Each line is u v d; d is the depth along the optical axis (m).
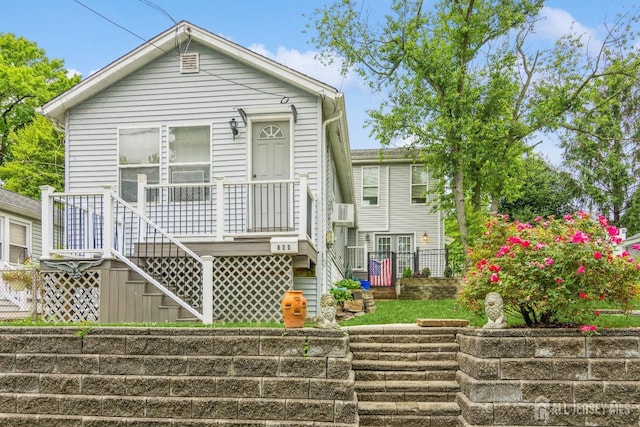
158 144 9.98
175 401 5.26
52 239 7.80
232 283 8.38
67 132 10.14
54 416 5.35
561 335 5.18
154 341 5.43
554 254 5.32
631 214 24.17
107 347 5.47
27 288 8.54
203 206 9.71
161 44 9.83
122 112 10.09
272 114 9.83
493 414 5.04
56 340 5.54
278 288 8.53
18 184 22.22
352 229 21.48
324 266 10.16
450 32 14.70
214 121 9.89
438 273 20.50
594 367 5.08
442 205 16.55
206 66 9.99
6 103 23.73
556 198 24.77
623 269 5.29
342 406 5.10
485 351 5.21
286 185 9.53
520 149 14.88
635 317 7.46
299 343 5.27
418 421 5.57
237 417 5.18
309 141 9.65
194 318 7.27
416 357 6.48
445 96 14.39
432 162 15.16
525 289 5.38
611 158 24.27
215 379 5.27
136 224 9.69
